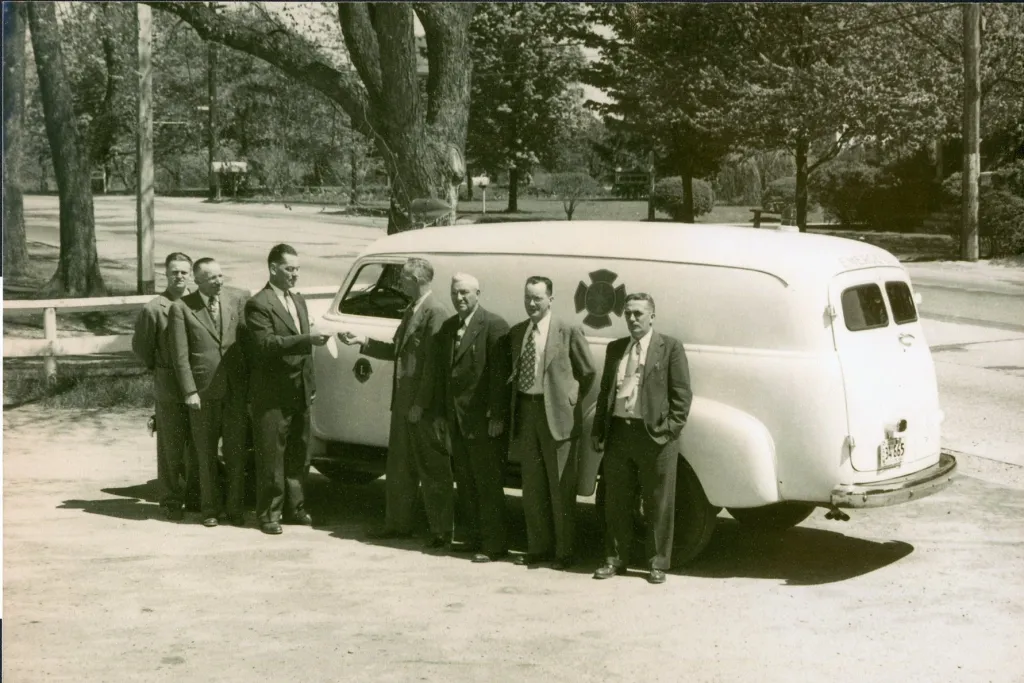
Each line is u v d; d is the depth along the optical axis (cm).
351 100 1451
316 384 901
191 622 621
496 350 747
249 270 2853
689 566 753
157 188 6381
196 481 879
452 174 1471
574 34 4275
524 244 825
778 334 714
